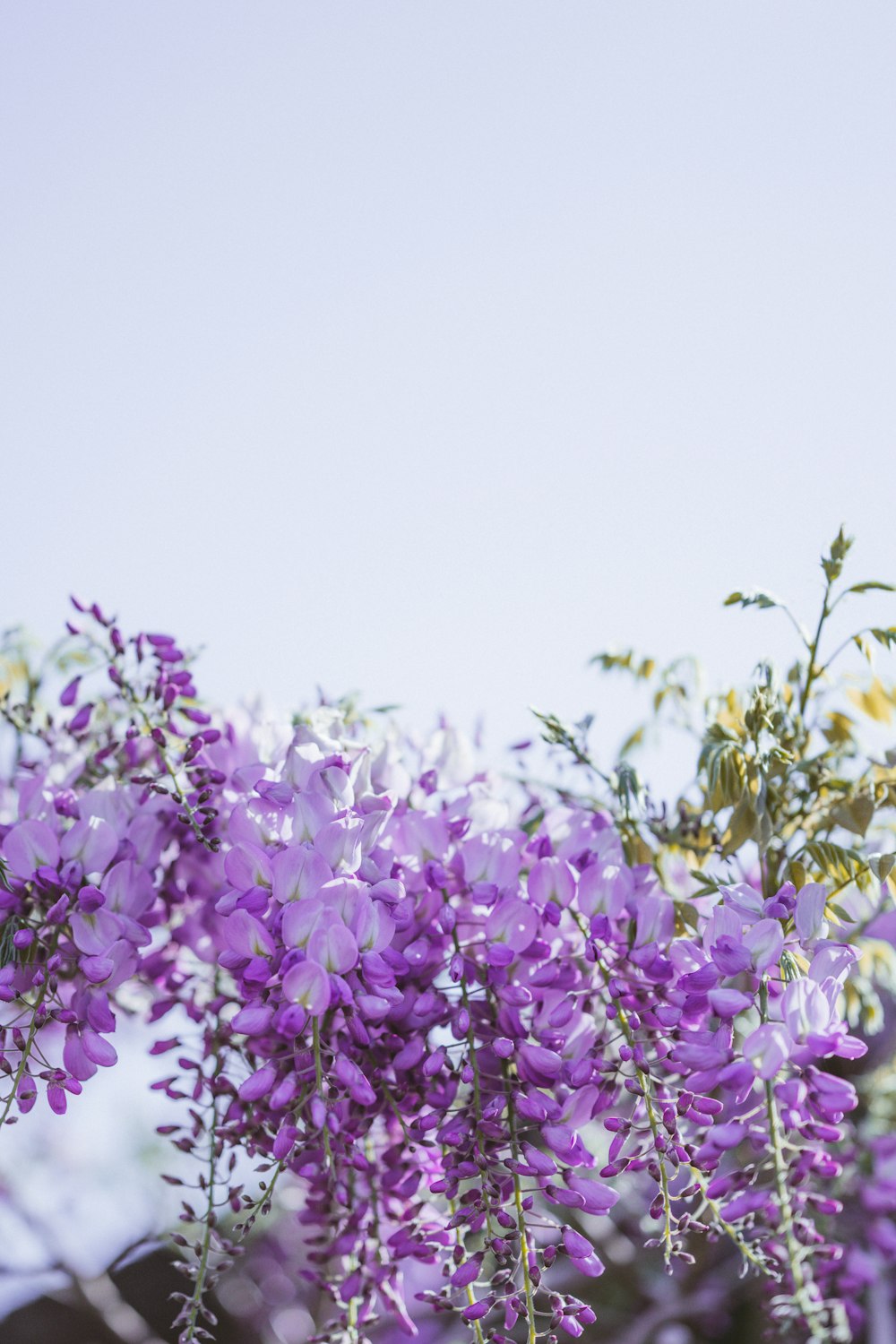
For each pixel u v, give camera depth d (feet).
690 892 9.45
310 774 8.00
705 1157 6.80
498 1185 7.38
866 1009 9.68
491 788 9.08
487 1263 8.47
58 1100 7.64
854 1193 10.61
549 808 9.12
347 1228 8.14
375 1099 7.56
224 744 9.07
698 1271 13.44
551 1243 8.18
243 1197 7.25
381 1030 7.81
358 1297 8.05
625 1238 14.01
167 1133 8.34
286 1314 16.66
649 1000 7.84
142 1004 10.31
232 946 7.45
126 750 9.10
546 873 8.23
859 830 8.61
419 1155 8.25
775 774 8.64
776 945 7.26
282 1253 16.61
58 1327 17.19
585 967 8.23
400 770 8.57
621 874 8.23
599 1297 14.17
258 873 7.61
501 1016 7.78
